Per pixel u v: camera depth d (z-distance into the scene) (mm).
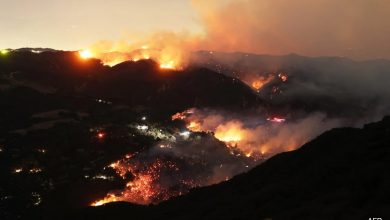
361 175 24406
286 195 26219
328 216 20062
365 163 26906
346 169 27125
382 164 25141
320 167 28875
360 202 20953
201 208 30938
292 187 27078
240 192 32031
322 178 26969
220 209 28234
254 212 24875
